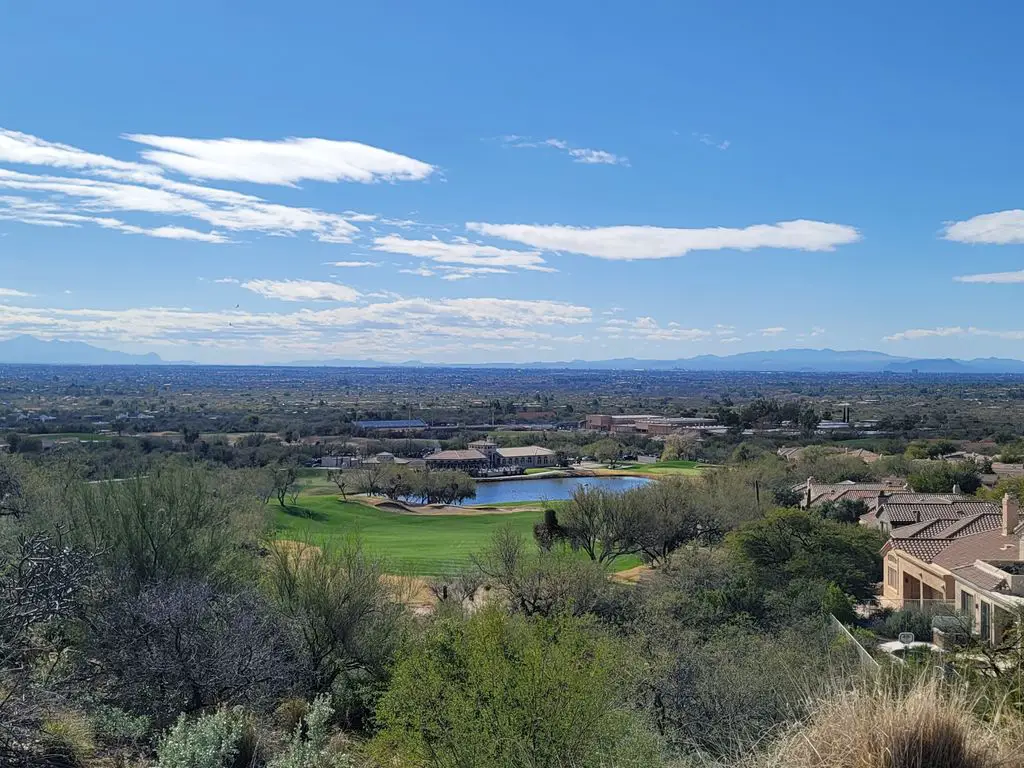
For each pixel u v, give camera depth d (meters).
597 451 124.12
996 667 6.43
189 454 73.12
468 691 10.34
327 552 20.50
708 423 161.75
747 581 26.45
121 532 17.31
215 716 10.09
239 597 16.19
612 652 13.05
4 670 8.62
